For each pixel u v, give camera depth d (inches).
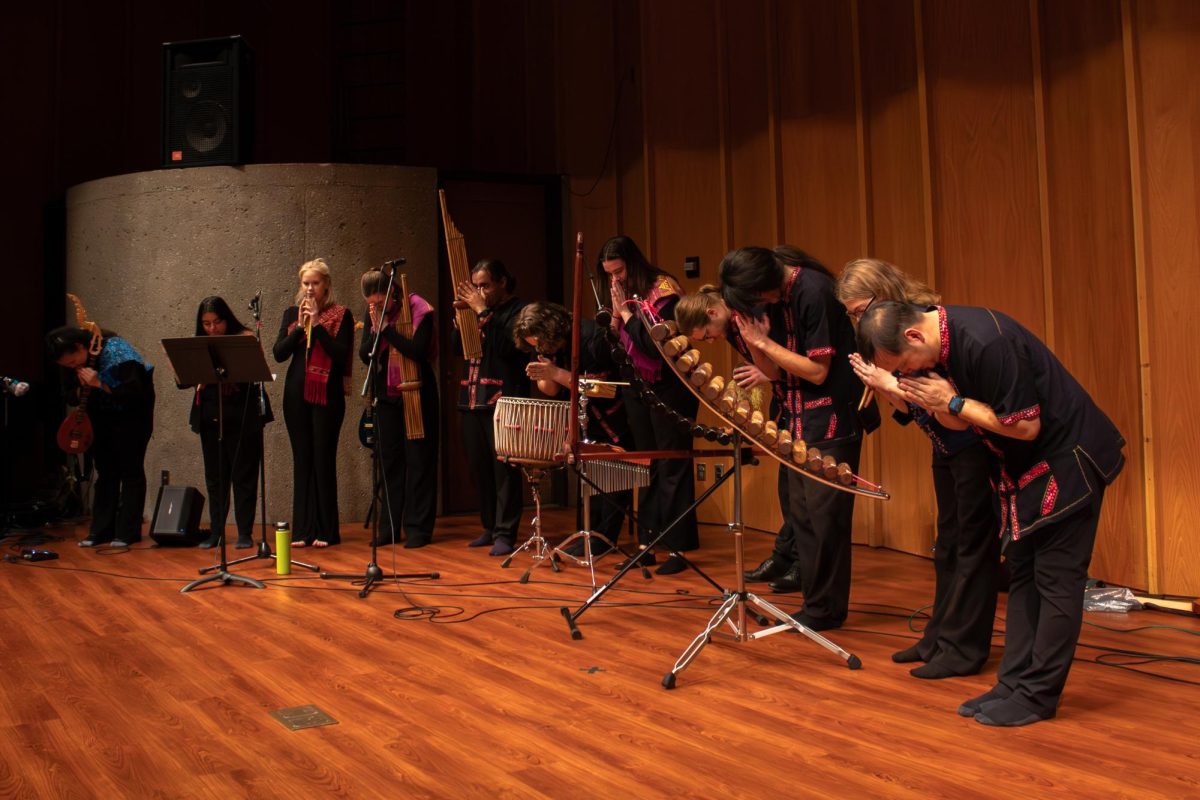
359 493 263.4
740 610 127.9
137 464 228.7
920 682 116.6
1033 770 88.4
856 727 101.1
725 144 251.0
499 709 108.3
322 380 222.2
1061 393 99.5
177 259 267.6
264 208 264.7
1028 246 181.0
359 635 141.9
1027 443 100.1
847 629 142.9
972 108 190.9
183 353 176.7
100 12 325.1
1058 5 174.1
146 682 119.6
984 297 189.8
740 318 131.3
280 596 170.2
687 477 188.4
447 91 354.0
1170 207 155.5
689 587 175.0
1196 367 153.3
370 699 112.3
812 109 229.3
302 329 223.0
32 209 313.3
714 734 99.7
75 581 185.6
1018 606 107.7
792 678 119.0
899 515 211.0
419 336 221.9
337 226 266.2
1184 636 136.4
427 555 212.1
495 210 295.3
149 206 270.1
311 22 358.6
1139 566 162.2
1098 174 167.0
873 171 215.5
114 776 90.3
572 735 99.9
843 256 223.3
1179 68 154.1
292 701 111.8
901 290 115.2
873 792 84.4
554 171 313.7
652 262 271.6
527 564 199.3
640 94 279.3
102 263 278.8
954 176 194.9
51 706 110.7
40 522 268.4
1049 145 176.4
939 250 197.9
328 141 358.9
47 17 317.1
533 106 322.0
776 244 237.3
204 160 266.2
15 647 136.7
